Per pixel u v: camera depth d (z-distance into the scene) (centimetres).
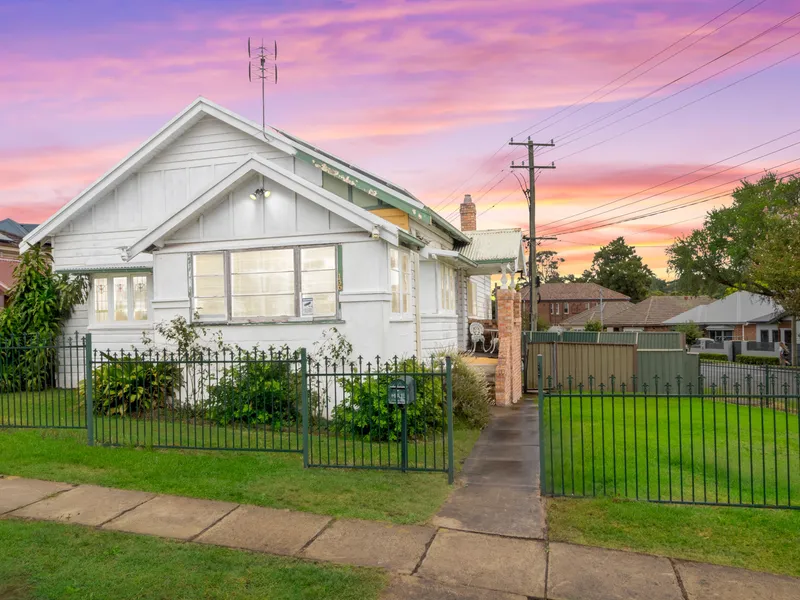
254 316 1270
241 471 841
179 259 1308
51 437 1005
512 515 702
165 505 709
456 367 1345
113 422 1143
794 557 592
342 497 750
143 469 842
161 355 1271
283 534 634
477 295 2739
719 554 599
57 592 491
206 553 576
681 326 5650
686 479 858
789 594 522
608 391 1986
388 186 1628
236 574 537
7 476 806
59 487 766
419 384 1089
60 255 1678
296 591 511
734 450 1036
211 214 1294
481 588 530
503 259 2000
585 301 8475
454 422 1227
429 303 1677
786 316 4653
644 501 748
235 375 1143
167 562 554
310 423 1161
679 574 557
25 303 1605
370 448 962
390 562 575
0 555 554
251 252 1276
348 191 1477
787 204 4097
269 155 1537
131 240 1623
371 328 1209
